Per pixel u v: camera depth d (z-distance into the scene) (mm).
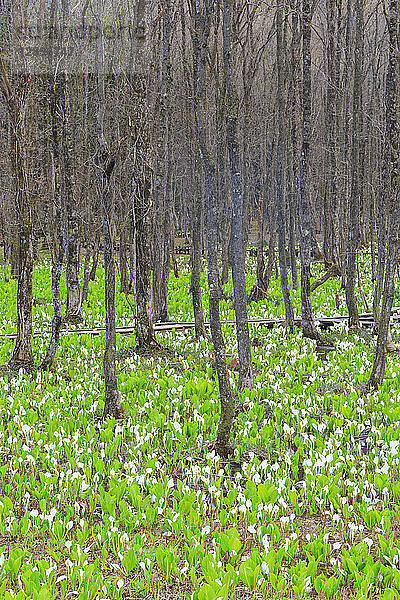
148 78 13984
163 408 9461
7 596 4352
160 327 16672
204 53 7844
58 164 13625
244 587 5031
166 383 10258
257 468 6770
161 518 6102
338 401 9297
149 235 14133
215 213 7824
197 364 12539
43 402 9172
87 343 13992
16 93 11875
